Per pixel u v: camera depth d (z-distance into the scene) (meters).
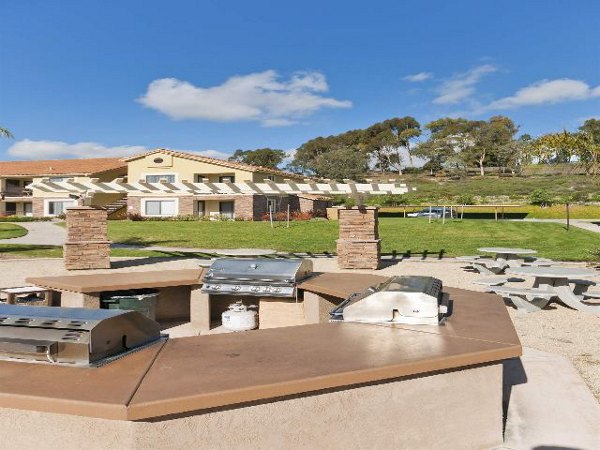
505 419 4.34
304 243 21.80
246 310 7.06
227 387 2.73
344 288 6.04
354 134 134.62
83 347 3.16
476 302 5.32
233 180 39.38
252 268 6.89
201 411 2.69
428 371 3.29
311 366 3.12
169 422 2.62
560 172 91.31
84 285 6.52
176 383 2.81
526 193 64.06
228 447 2.76
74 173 44.38
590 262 15.22
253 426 2.82
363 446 3.15
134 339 3.60
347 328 4.20
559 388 5.12
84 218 14.48
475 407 3.63
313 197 43.22
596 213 43.06
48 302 7.42
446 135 127.06
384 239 22.52
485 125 123.81
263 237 24.19
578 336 7.37
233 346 3.63
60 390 2.69
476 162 113.81
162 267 15.02
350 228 14.15
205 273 7.28
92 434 2.63
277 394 2.79
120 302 6.78
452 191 69.56
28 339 3.24
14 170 47.81
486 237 23.06
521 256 15.69
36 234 27.97
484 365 3.67
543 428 4.16
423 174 114.81
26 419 2.75
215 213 40.72
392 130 135.00
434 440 3.43
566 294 9.11
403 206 47.06
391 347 3.56
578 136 25.77
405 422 3.30
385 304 4.36
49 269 14.59
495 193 65.94
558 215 43.75
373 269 13.99
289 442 2.92
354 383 3.01
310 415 2.97
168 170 40.38
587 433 4.08
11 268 14.79
